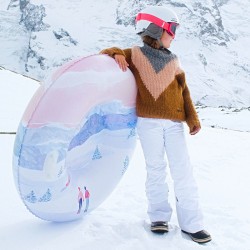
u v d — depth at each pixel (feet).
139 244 9.46
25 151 8.50
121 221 10.84
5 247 9.02
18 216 11.02
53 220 10.00
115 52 9.78
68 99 8.72
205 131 45.32
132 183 16.90
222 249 9.60
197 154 29.68
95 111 9.57
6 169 17.13
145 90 9.65
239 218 12.28
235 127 110.63
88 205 10.32
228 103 579.07
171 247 9.39
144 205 13.05
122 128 10.36
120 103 9.80
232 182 19.12
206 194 15.84
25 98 47.14
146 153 9.98
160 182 10.09
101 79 9.21
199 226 9.91
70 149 9.76
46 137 8.55
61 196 9.35
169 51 10.07
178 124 9.90
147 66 9.68
